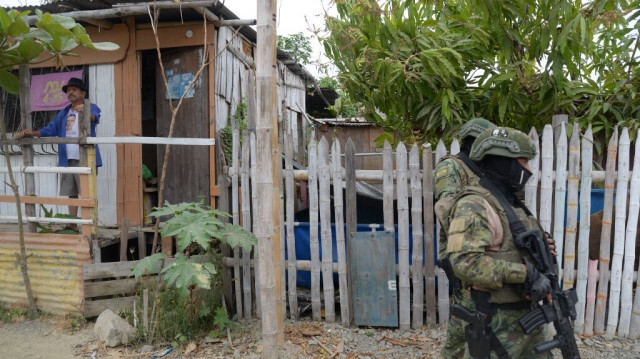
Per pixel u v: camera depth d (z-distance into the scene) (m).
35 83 5.98
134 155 5.64
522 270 2.01
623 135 3.79
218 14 5.38
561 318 2.09
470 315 2.20
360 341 3.93
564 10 3.74
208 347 3.88
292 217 4.29
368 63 4.23
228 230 3.93
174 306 4.26
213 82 5.45
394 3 4.21
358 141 10.75
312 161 4.21
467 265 2.02
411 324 4.18
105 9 5.02
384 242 4.07
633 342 3.81
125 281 4.48
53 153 6.04
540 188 3.93
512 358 2.10
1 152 6.09
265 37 3.04
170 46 5.48
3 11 3.77
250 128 4.29
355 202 4.15
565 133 3.84
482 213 2.09
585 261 3.88
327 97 10.51
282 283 4.17
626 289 3.87
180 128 5.59
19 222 4.45
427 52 3.89
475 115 4.46
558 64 3.95
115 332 3.91
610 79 4.47
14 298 4.73
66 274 4.53
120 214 5.69
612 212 3.97
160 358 3.72
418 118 4.44
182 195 5.59
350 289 4.21
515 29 4.18
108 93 5.72
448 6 4.61
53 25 3.94
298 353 3.72
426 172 3.97
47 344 3.99
